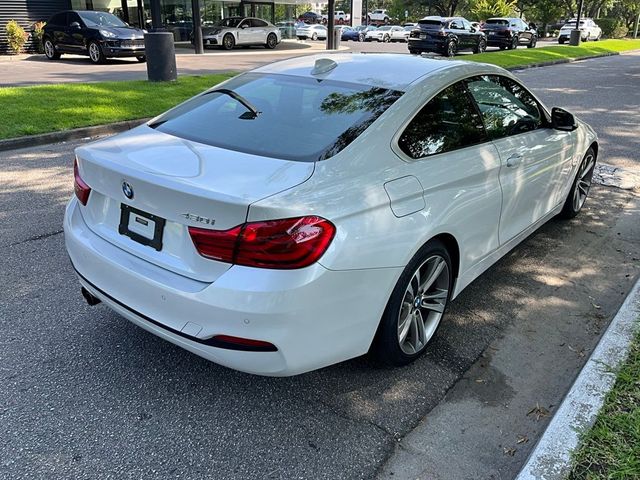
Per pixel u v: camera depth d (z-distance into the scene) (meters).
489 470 2.47
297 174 2.51
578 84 15.67
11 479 2.34
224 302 2.30
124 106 9.76
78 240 2.91
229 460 2.49
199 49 23.05
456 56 23.06
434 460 2.52
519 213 3.98
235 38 26.31
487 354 3.33
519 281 4.25
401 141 2.89
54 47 19.44
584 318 3.76
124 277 2.63
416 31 25.08
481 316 3.75
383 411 2.83
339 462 2.50
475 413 2.83
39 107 9.27
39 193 5.82
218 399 2.87
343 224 2.44
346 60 3.63
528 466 2.30
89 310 3.63
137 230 2.67
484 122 3.54
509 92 3.93
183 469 2.43
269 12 30.88
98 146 3.00
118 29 18.39
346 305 2.51
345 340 2.60
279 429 2.68
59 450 2.50
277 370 2.43
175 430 2.65
